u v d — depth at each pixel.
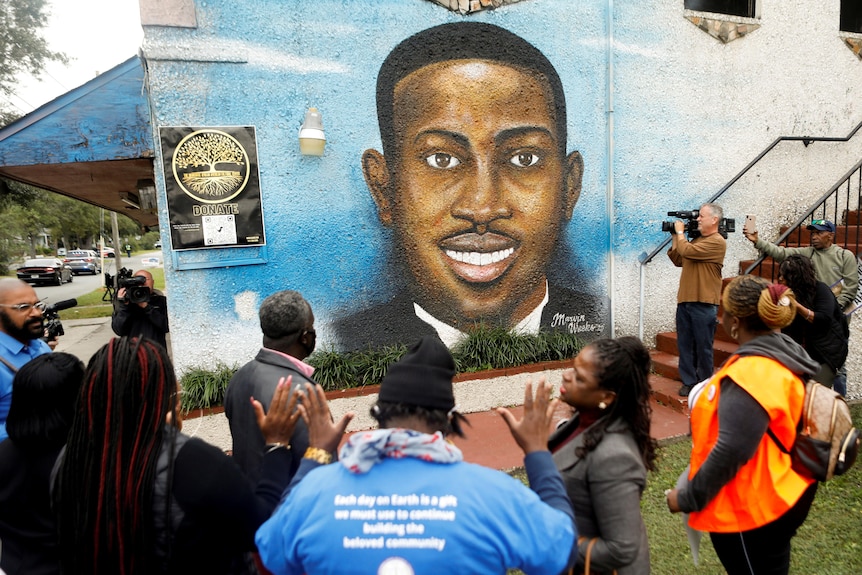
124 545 1.44
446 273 5.82
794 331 4.08
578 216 6.24
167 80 4.85
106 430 1.52
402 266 5.68
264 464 1.89
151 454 1.53
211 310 5.11
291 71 5.18
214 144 4.98
